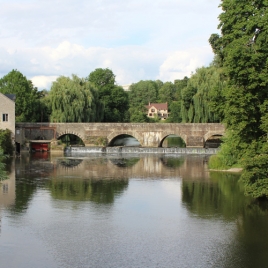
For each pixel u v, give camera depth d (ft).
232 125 112.06
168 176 160.25
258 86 105.70
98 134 269.23
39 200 117.91
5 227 93.04
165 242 84.48
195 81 272.72
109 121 356.59
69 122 276.00
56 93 277.23
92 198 120.88
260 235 88.94
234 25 127.54
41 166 187.62
